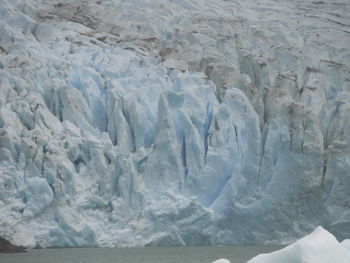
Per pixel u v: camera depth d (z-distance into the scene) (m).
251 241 49.44
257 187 50.09
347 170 49.50
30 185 47.56
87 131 52.69
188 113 52.81
